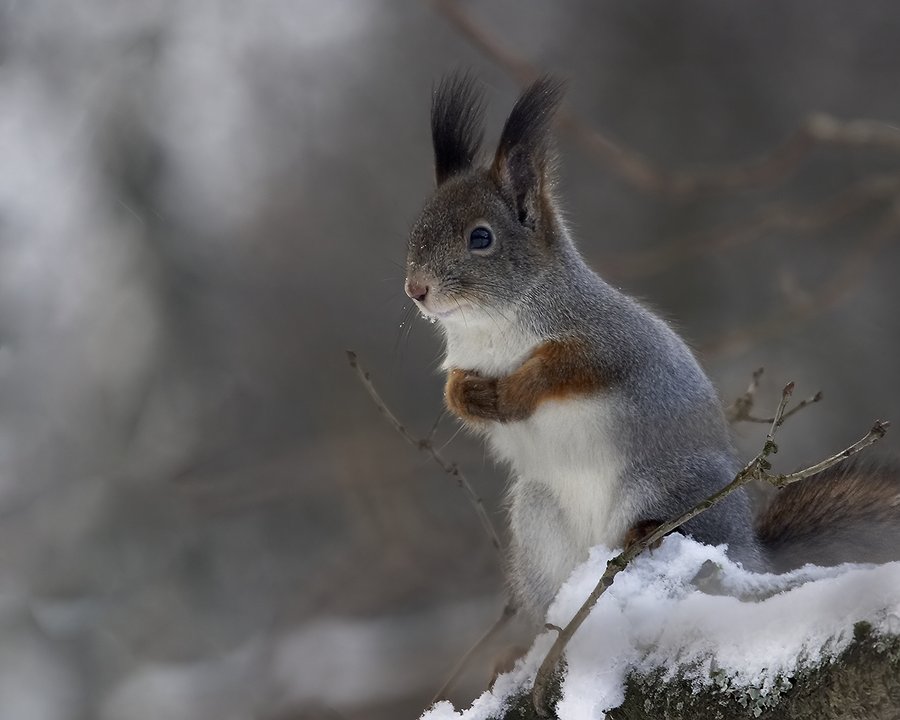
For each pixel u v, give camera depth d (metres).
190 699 12.97
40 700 12.82
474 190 7.44
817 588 4.41
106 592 14.41
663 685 4.71
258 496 15.65
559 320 7.16
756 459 4.96
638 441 6.87
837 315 18.19
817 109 20.61
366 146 21.59
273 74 21.22
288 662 13.26
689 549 5.64
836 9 21.14
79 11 17.52
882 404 17.56
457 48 22.12
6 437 15.39
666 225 19.28
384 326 19.56
